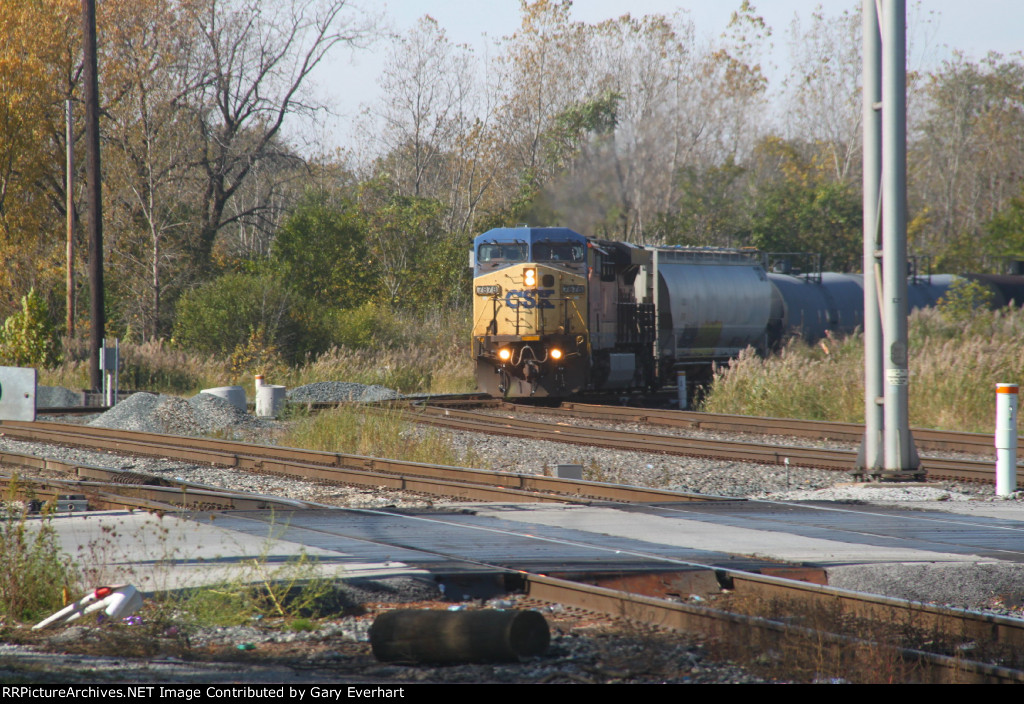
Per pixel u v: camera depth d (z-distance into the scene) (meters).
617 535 32.22
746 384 81.00
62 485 41.91
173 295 155.38
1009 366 71.44
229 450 57.44
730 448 57.59
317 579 24.72
